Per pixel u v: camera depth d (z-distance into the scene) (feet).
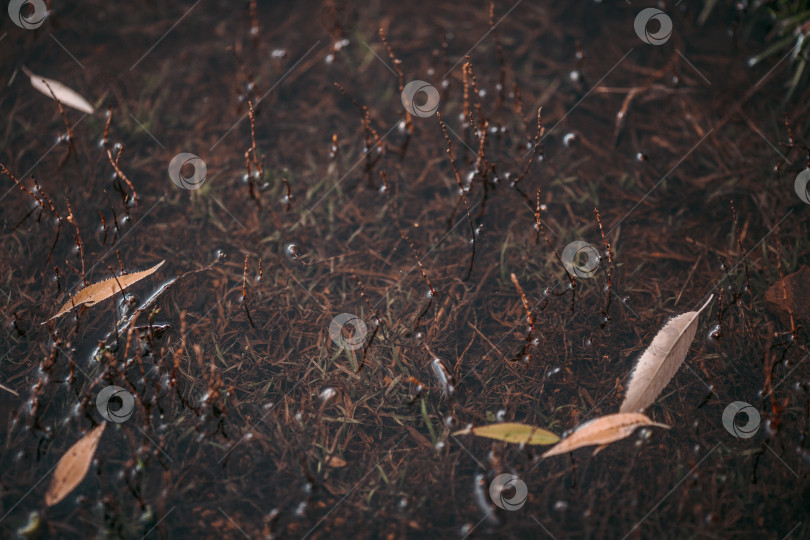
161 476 6.12
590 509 5.96
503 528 5.90
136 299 7.26
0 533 5.81
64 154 8.46
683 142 8.81
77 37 9.68
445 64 9.56
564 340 7.11
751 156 8.58
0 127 8.66
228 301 7.40
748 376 6.79
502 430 6.23
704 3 10.07
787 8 9.25
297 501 6.08
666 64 9.56
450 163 8.61
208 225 8.05
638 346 7.06
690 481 6.15
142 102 8.98
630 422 6.19
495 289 7.57
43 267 7.52
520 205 8.23
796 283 7.23
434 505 6.06
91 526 5.84
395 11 10.23
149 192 8.27
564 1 10.30
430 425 6.45
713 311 7.26
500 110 8.83
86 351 6.84
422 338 7.13
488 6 10.30
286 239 7.95
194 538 5.85
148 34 9.80
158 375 6.66
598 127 8.98
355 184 8.44
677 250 7.86
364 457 6.37
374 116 9.09
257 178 8.37
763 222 8.01
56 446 6.30
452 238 7.99
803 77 9.24
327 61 9.61
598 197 8.35
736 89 9.24
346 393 6.75
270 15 10.13
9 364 6.79
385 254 7.88
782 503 6.04
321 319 7.30
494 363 6.98
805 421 6.45
